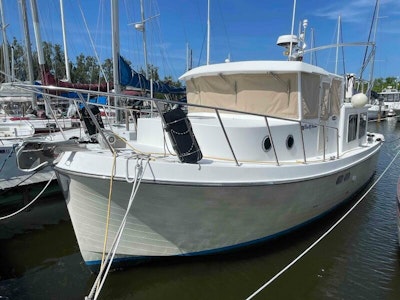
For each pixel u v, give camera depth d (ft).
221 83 20.68
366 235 21.86
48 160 15.23
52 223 25.29
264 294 15.87
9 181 26.76
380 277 17.20
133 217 15.10
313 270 17.70
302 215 19.81
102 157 14.14
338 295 15.80
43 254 20.58
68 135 28.55
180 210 15.31
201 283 16.57
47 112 38.01
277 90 19.04
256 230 17.81
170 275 17.06
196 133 17.34
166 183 14.02
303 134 19.69
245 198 15.94
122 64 33.63
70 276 17.90
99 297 15.52
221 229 16.69
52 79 37.70
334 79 22.41
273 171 16.44
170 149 17.79
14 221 25.63
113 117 38.27
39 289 16.70
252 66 19.07
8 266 19.10
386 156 52.13
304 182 17.88
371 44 27.07
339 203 24.44
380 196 29.99
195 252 17.02
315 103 20.29
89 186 14.21
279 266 17.90
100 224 15.37
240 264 17.99
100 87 39.73
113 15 33.22
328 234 21.53
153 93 37.04
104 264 14.02
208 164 15.02
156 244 16.20
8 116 42.09
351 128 26.08
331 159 20.89
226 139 15.65
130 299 15.48
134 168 13.99
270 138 16.75
